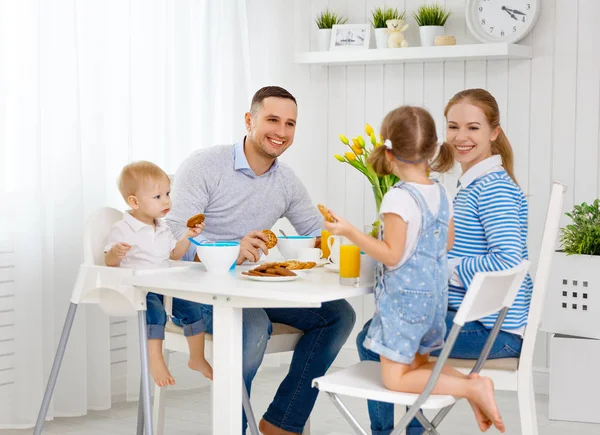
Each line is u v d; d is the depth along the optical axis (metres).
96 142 3.55
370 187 4.46
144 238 2.49
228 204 2.89
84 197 3.54
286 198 3.00
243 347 2.40
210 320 2.50
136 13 3.81
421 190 2.02
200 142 4.15
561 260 3.58
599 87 3.92
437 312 2.02
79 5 3.51
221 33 4.28
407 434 2.36
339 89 4.53
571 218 3.94
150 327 2.44
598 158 3.93
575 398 3.51
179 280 2.16
